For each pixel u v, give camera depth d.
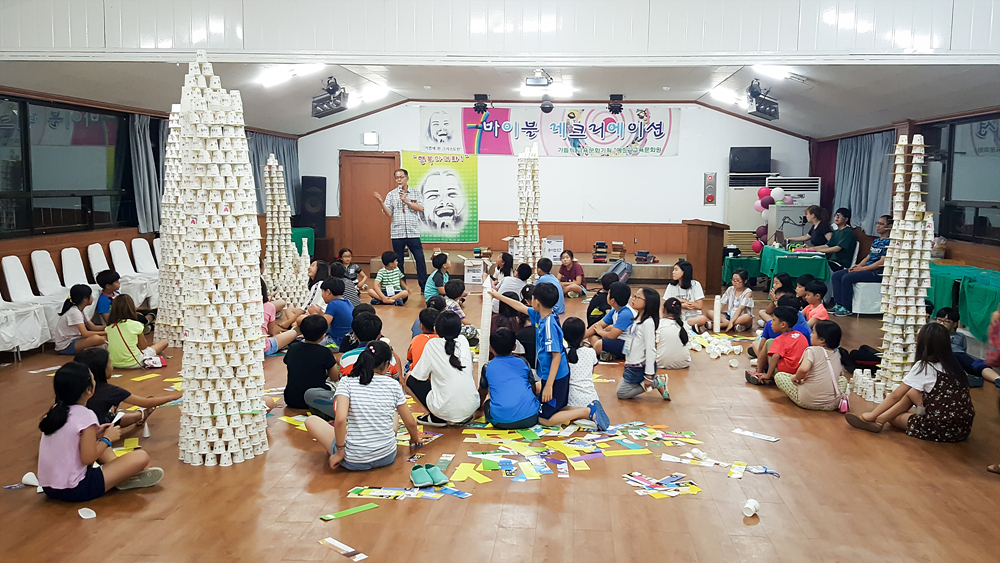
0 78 7.36
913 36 6.98
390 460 4.16
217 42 7.44
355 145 13.82
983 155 8.34
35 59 7.26
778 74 8.58
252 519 3.47
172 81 8.22
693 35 7.27
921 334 4.74
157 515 3.51
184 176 4.12
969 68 6.97
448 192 13.75
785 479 4.02
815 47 7.13
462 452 4.38
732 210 12.86
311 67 8.80
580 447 4.46
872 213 10.66
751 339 7.78
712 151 13.28
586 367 4.97
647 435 4.71
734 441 4.64
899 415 4.86
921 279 5.41
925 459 4.34
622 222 13.60
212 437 4.16
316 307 7.11
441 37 7.45
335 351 6.49
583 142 13.47
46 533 3.33
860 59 7.09
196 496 3.74
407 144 13.73
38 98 7.94
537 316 5.23
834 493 3.84
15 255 7.39
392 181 13.86
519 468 4.12
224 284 4.10
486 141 13.59
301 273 9.26
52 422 3.60
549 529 3.39
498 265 8.48
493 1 7.40
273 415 5.11
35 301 7.14
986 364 5.97
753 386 5.98
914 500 3.75
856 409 5.38
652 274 11.62
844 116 10.26
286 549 3.18
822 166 12.83
